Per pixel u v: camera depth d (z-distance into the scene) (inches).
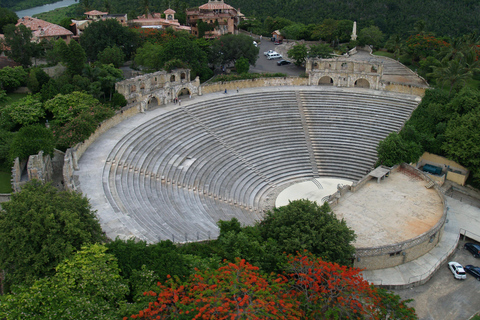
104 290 1096.2
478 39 3528.5
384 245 1654.8
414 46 3599.9
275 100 2896.2
